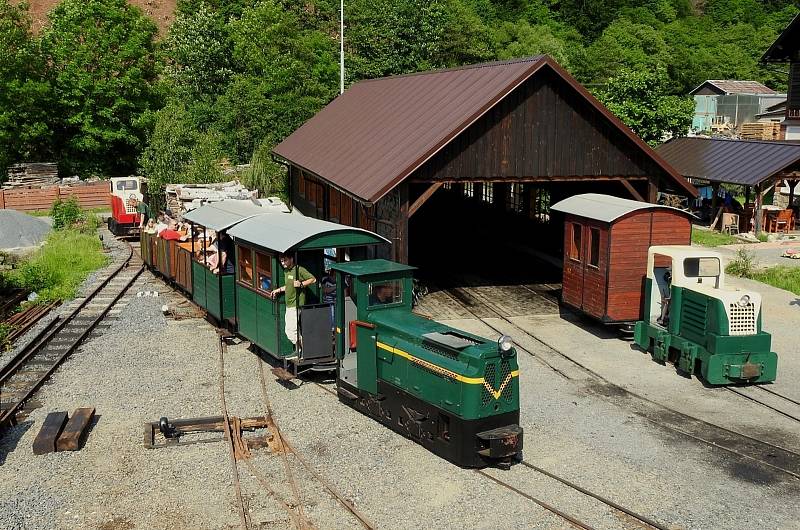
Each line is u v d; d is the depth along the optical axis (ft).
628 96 143.64
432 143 63.10
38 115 156.56
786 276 83.87
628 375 53.16
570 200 68.74
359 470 37.99
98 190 148.97
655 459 39.40
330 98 159.74
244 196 98.27
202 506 34.45
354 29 195.31
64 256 94.43
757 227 108.78
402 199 64.54
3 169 154.71
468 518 33.24
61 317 68.18
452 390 37.81
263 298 53.01
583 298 64.39
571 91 67.82
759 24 356.18
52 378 51.96
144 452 40.27
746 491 35.94
